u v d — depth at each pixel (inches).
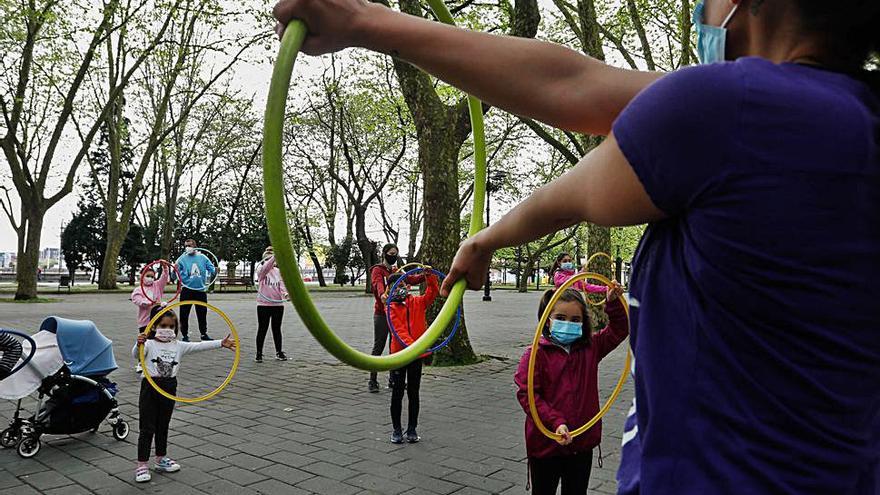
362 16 43.2
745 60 33.5
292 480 205.8
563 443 141.6
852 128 31.0
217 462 224.4
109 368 251.3
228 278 1619.1
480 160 75.7
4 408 294.8
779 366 31.7
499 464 223.0
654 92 33.4
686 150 31.8
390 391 351.6
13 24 884.0
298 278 39.5
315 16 42.4
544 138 611.5
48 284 1939.0
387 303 207.9
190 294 500.7
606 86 42.7
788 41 36.7
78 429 241.8
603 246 615.5
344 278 1934.1
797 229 30.5
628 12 658.8
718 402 32.7
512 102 43.9
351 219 1887.3
